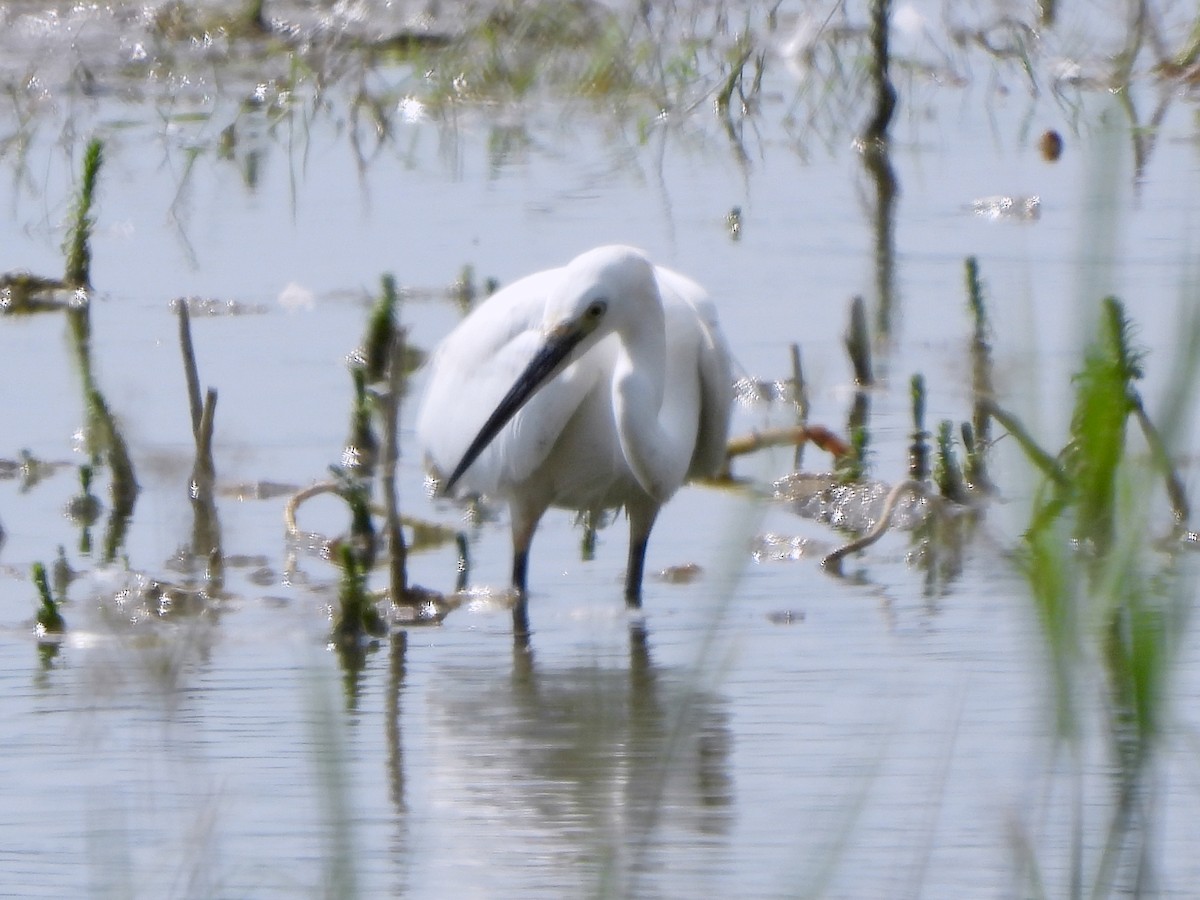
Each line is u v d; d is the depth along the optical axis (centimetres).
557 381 1123
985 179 2172
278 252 1917
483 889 709
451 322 1678
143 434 1414
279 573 1160
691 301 1189
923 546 1176
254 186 2189
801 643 1003
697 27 2808
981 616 1041
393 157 2331
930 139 2391
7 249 1942
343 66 2669
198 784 819
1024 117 2491
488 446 1155
